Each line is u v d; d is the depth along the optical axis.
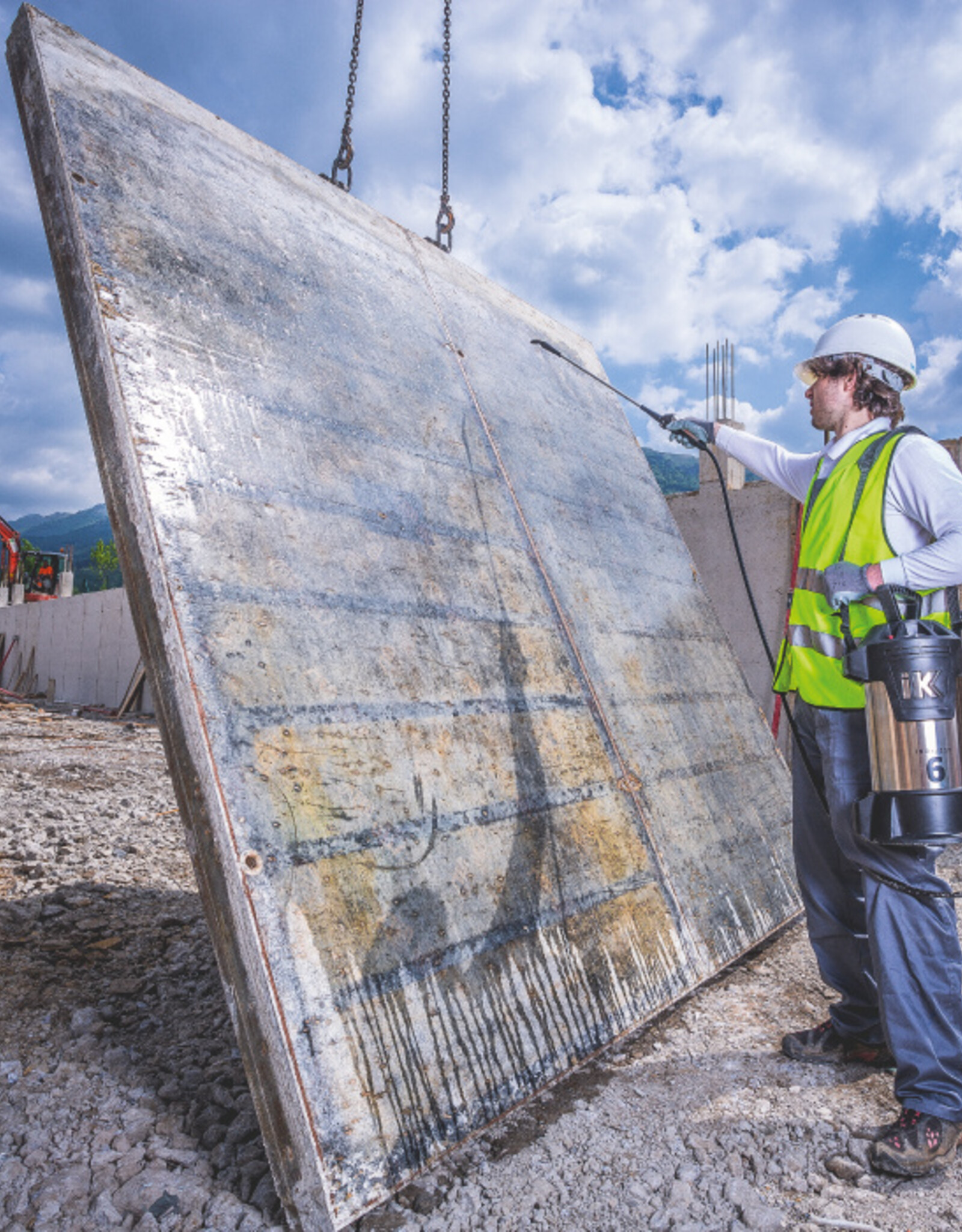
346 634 2.08
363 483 2.40
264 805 1.71
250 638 1.85
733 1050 2.43
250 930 1.57
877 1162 1.84
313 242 2.87
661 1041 2.48
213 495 1.95
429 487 2.65
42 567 28.22
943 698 1.84
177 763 1.70
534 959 2.10
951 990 1.96
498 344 3.63
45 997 2.54
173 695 1.71
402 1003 1.75
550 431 3.57
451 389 3.07
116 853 4.08
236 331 2.29
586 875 2.39
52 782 6.11
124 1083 2.11
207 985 2.70
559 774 2.50
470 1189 1.78
